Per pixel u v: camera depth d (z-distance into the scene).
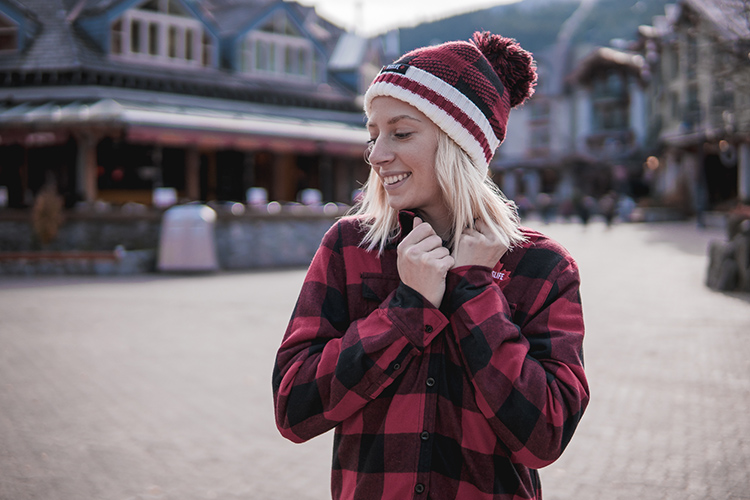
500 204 1.46
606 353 7.28
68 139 21.80
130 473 4.30
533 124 58.62
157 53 24.61
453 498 1.35
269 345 8.18
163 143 22.66
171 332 9.02
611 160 51.03
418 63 1.41
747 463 4.26
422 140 1.41
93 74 22.48
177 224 18.05
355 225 1.54
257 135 22.91
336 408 1.36
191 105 24.91
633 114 53.34
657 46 42.66
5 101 22.64
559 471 4.21
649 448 4.57
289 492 4.02
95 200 23.05
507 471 1.38
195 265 17.95
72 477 4.24
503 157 59.66
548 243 1.49
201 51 25.73
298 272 18.25
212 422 5.30
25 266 17.41
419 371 1.38
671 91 41.00
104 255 17.42
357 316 1.48
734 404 5.46
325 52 29.77
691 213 41.00
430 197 1.46
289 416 1.41
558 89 57.47
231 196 28.36
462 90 1.40
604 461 4.36
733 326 8.73
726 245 12.26
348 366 1.34
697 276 14.28
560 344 1.38
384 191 1.53
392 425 1.37
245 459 4.55
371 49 32.53
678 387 5.97
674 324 8.94
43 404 5.77
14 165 23.33
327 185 25.50
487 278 1.38
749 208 17.44
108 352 7.79
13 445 4.79
